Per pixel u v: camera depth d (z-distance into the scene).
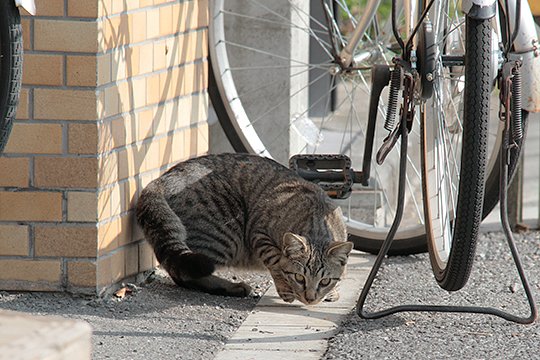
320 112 13.83
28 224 7.75
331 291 8.25
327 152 12.36
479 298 8.18
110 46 7.64
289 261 8.16
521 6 7.07
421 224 9.17
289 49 10.83
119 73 7.81
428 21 7.20
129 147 8.10
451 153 8.10
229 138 9.84
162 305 7.91
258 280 8.91
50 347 3.82
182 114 8.86
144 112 8.27
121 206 8.07
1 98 6.42
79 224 7.73
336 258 8.22
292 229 8.47
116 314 7.61
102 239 7.81
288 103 10.88
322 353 6.89
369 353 6.81
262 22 10.82
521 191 10.46
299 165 8.95
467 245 6.82
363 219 10.57
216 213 8.70
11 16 6.36
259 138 10.58
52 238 7.75
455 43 7.75
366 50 9.44
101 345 6.86
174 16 8.52
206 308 7.92
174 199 8.55
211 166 8.87
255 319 7.71
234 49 10.90
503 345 6.97
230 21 10.88
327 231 8.54
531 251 9.70
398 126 7.31
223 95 9.73
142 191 8.35
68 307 7.69
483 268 9.08
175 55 8.62
